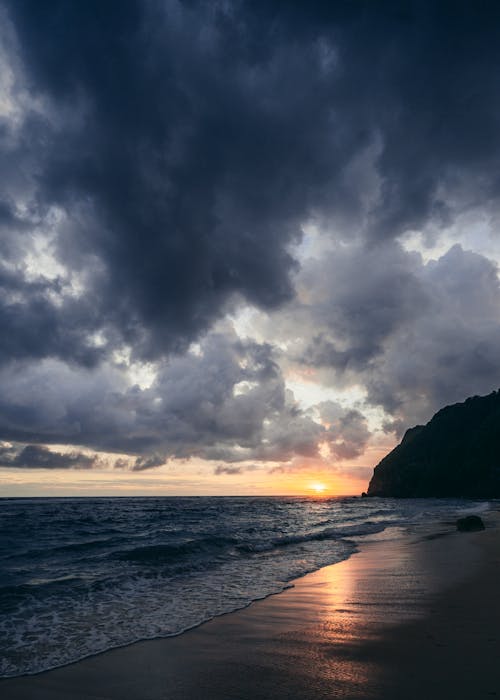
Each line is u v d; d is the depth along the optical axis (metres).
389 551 16.33
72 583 10.57
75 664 5.56
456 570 11.55
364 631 6.50
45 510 57.09
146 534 23.09
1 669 5.42
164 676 5.06
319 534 23.27
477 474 111.62
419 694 4.26
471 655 5.29
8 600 9.02
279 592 9.77
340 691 4.42
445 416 137.25
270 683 4.72
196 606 8.54
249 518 39.97
